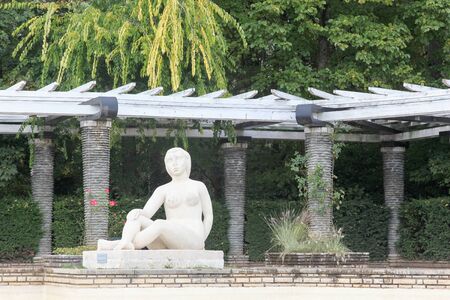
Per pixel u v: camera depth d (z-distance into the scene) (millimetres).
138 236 21562
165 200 22594
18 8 34312
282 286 21797
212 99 29203
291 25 33969
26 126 31562
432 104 27391
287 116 29891
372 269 21719
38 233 31547
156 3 31359
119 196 34844
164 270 20953
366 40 33469
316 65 36219
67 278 21141
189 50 31844
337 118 29344
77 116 28812
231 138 31672
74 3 33156
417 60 36281
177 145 31969
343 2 35250
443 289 21219
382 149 34125
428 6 33906
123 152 34781
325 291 21781
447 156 33656
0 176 32562
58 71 32844
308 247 26422
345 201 34031
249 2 35188
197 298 21109
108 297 20469
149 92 28766
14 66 35281
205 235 22703
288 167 35781
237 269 21516
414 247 33656
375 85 33906
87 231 28328
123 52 30703
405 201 34906
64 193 35125
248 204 33594
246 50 34500
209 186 36812
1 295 22391
